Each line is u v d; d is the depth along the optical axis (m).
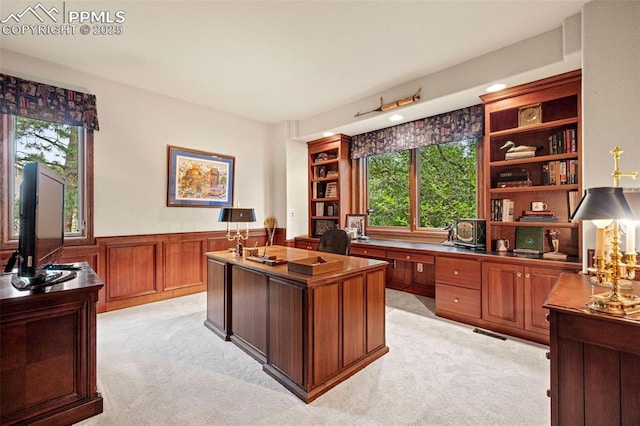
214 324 2.79
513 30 2.38
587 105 2.09
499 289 2.72
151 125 3.66
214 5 2.07
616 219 1.22
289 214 4.86
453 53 2.73
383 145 4.25
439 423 1.58
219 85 3.45
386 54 2.74
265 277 2.17
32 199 1.52
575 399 1.21
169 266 3.81
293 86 3.47
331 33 2.41
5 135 2.71
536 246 2.81
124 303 3.44
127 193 3.47
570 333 1.21
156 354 2.35
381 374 2.05
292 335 1.90
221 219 2.74
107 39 2.50
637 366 1.08
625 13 1.96
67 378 1.58
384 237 4.45
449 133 3.51
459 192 3.73
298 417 1.63
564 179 2.67
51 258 1.79
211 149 4.24
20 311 1.45
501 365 2.16
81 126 3.11
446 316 3.10
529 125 2.78
